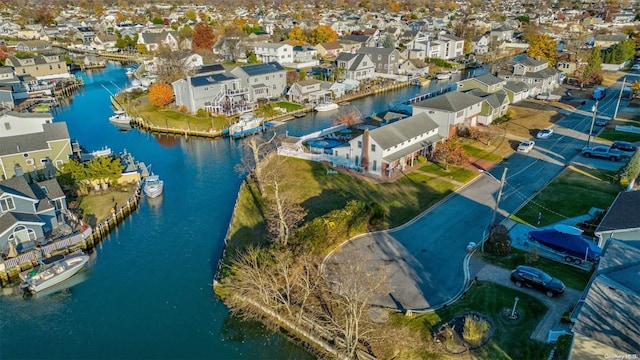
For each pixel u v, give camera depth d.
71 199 53.16
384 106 96.94
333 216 40.72
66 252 43.03
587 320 22.53
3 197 41.78
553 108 84.56
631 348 20.75
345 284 33.28
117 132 83.56
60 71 124.19
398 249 39.97
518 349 27.81
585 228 41.91
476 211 46.62
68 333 33.84
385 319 31.33
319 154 62.56
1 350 32.31
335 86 102.50
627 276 24.61
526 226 43.22
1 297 38.09
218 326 34.19
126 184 57.91
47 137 59.56
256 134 79.44
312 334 31.44
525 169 57.34
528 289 33.22
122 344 32.62
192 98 88.56
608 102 87.62
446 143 63.78
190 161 68.12
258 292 33.53
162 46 145.62
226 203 53.88
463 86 86.31
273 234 42.56
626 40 126.06
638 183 51.16
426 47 140.00
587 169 56.34
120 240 46.44
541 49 119.25
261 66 99.88
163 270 41.22
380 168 56.09
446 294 33.66
